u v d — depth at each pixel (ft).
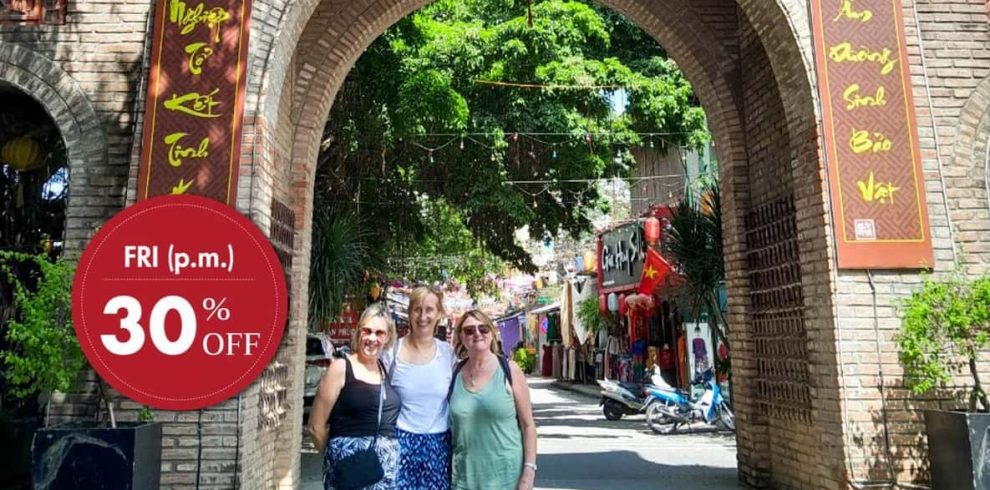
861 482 16.76
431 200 47.21
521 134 41.47
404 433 11.53
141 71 17.90
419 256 69.77
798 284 19.81
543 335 98.07
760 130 22.48
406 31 38.37
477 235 49.14
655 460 27.84
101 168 17.60
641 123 43.83
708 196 35.19
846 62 18.52
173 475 15.07
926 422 16.46
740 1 19.93
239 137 16.58
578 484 22.97
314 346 40.50
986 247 17.95
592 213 52.26
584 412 49.73
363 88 35.99
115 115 17.88
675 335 50.08
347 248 33.04
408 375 11.73
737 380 23.29
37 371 13.53
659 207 48.06
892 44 18.66
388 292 59.72
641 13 24.64
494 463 11.26
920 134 18.38
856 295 17.53
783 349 20.88
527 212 42.06
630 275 54.54
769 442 22.00
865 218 17.80
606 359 63.87
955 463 15.29
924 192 17.98
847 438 16.94
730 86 23.77
